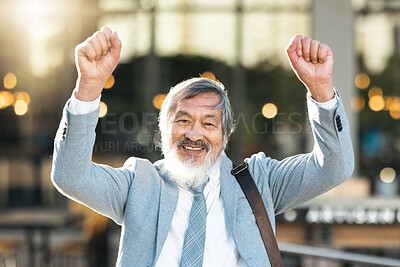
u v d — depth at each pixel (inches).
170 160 123.8
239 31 527.2
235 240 119.2
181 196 123.5
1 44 534.9
